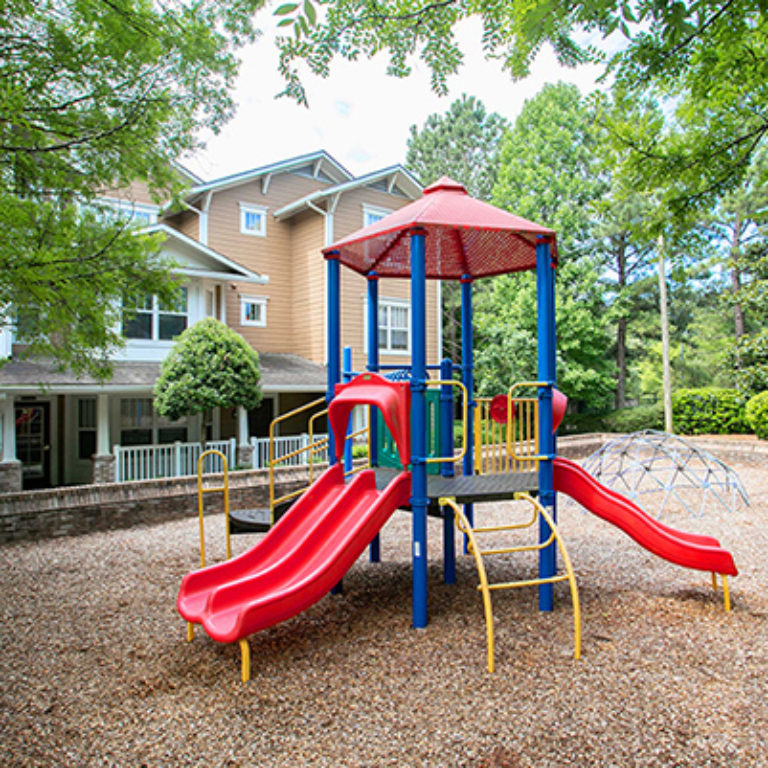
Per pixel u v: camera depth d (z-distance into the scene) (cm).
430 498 463
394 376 621
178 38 491
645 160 450
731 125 427
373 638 423
